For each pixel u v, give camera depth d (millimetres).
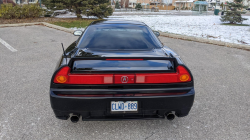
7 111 2939
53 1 16281
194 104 3232
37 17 16250
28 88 3783
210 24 14945
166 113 2295
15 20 14414
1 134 2404
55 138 2355
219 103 3271
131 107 2166
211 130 2537
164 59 2180
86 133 2459
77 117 2240
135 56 2229
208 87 3926
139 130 2533
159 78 2133
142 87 2129
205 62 5586
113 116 2258
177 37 9141
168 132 2492
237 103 3275
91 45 2670
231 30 11523
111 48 2594
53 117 2809
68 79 2088
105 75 2076
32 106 3105
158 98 2135
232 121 2746
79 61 2258
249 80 4316
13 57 5883
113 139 2346
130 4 58875
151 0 60719
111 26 3160
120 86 2121
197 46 7527
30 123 2648
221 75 4602
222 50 6953
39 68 4953
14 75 4457
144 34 2980
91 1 15570
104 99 2107
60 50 6723
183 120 2771
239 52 6691
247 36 9414
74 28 11203
